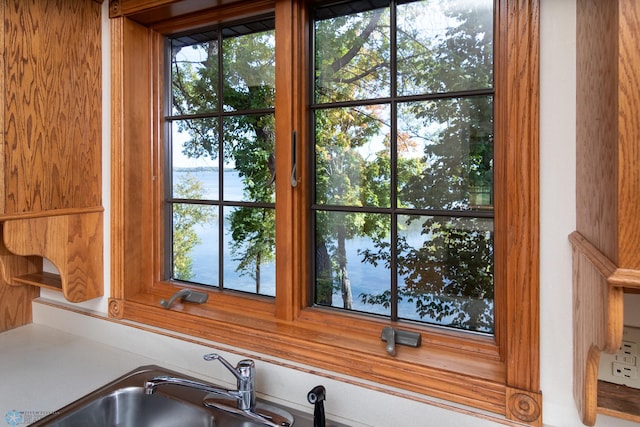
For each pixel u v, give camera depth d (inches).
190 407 39.1
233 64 50.1
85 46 51.4
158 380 39.9
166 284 54.6
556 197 29.9
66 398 39.6
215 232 52.1
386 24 40.7
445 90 38.1
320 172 44.8
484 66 36.4
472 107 36.8
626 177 18.6
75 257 50.6
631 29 18.4
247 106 49.3
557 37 29.7
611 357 27.3
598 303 21.8
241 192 50.0
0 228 53.9
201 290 52.2
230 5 47.3
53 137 48.3
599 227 22.4
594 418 24.2
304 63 44.1
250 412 36.9
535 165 30.3
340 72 43.3
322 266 45.1
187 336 46.3
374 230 41.9
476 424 31.5
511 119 30.9
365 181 42.2
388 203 41.1
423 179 39.3
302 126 44.1
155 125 54.8
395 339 38.0
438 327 38.9
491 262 36.5
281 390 39.8
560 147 29.7
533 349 30.2
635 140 18.4
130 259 52.8
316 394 31.9
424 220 39.3
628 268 18.6
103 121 53.6
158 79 54.8
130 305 50.9
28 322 59.8
